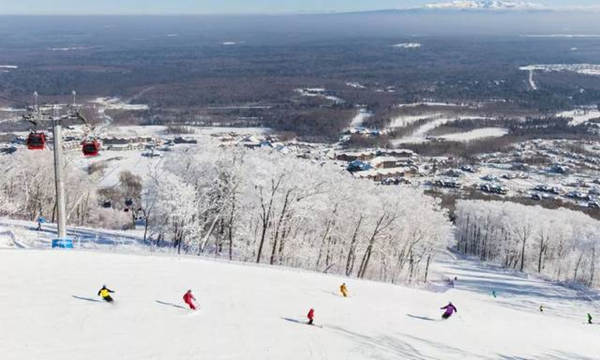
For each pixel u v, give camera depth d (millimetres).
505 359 36406
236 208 78875
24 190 106250
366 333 37125
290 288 48625
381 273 99938
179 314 34844
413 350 34719
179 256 58000
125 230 103938
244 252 83875
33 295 35000
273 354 29688
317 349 31578
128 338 29469
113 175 191375
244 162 81438
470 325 47344
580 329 62406
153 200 80500
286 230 82000
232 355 28734
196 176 82250
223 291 42719
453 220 190875
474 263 137500
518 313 68250
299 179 77125
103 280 40750
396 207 89000
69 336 28844
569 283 113000
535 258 138750
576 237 130625
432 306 54719
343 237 90562
